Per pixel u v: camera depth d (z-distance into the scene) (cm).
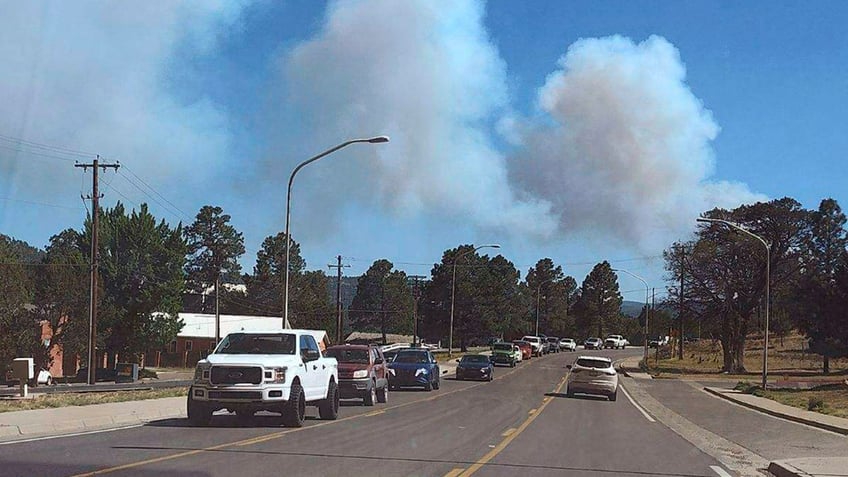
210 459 1312
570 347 11831
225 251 9862
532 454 1579
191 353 8444
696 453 1762
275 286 10450
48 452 1373
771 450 1920
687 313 7219
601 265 15850
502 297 11150
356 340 10550
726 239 6869
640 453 1700
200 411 1850
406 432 1892
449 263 10706
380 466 1313
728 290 6812
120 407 2270
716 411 3275
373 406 2745
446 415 2456
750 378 6122
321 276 12588
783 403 3653
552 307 15338
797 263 6725
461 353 9169
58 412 2052
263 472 1195
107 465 1221
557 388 4375
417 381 3866
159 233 7088
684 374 6675
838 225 7244
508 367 7038
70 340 5644
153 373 6662
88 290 5728
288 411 1845
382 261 11969
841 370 7150
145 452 1381
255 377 1809
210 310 10125
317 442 1612
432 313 10481
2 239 6159
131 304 6744
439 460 1424
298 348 1944
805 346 9569
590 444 1820
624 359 9194
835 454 1842
